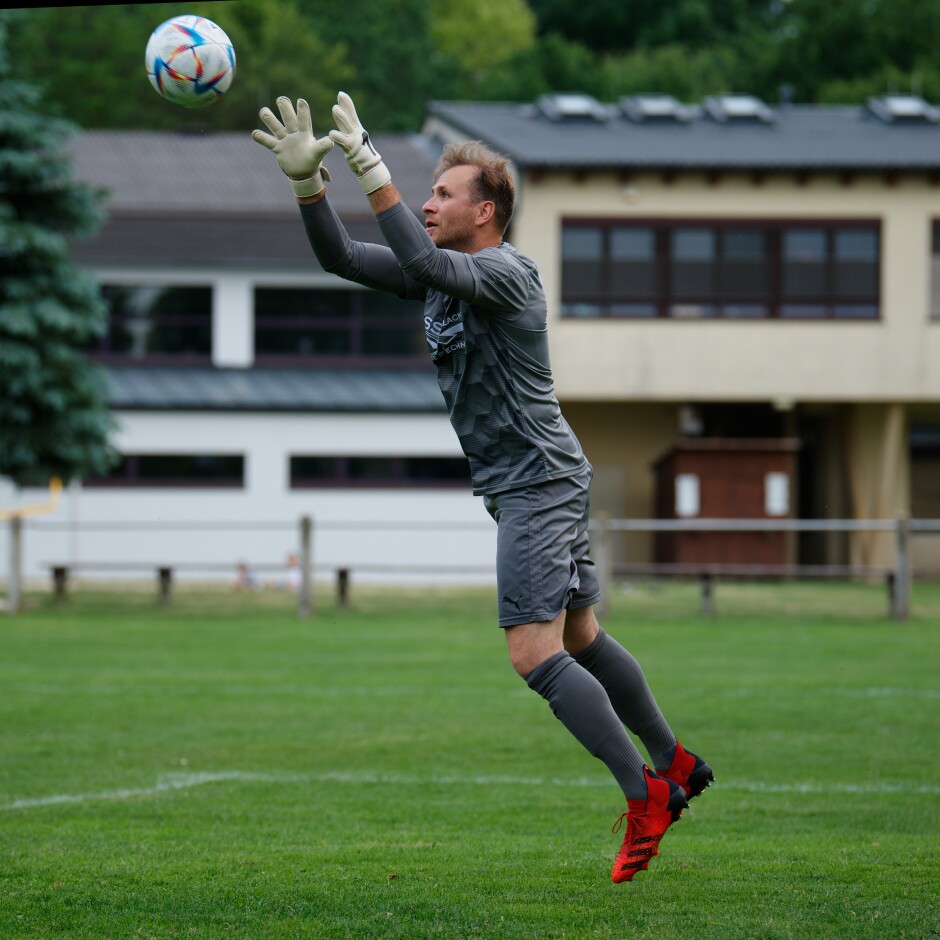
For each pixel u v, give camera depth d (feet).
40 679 120.37
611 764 45.34
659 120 318.65
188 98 48.16
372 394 278.46
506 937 41.37
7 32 236.22
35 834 59.36
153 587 241.35
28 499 265.54
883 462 302.45
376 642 154.71
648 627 176.65
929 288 291.58
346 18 501.97
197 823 62.44
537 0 599.98
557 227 286.46
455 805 67.51
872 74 468.75
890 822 63.72
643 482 315.17
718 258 289.94
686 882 49.21
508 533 46.01
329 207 47.11
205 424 269.03
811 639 161.48
